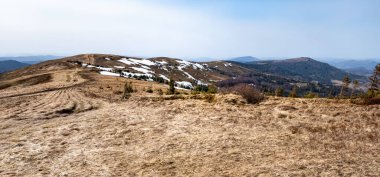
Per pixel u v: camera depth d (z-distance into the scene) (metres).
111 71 194.38
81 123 26.75
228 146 18.05
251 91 33.53
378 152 15.80
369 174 13.01
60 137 21.70
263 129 21.77
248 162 15.30
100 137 21.55
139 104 38.41
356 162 14.49
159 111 31.14
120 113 31.70
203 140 19.55
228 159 15.88
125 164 15.95
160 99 41.50
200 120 25.56
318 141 18.17
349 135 19.11
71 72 153.38
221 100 34.09
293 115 25.39
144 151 18.02
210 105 32.00
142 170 15.02
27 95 64.06
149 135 21.56
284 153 16.34
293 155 15.95
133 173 14.71
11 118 30.78
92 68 196.38
